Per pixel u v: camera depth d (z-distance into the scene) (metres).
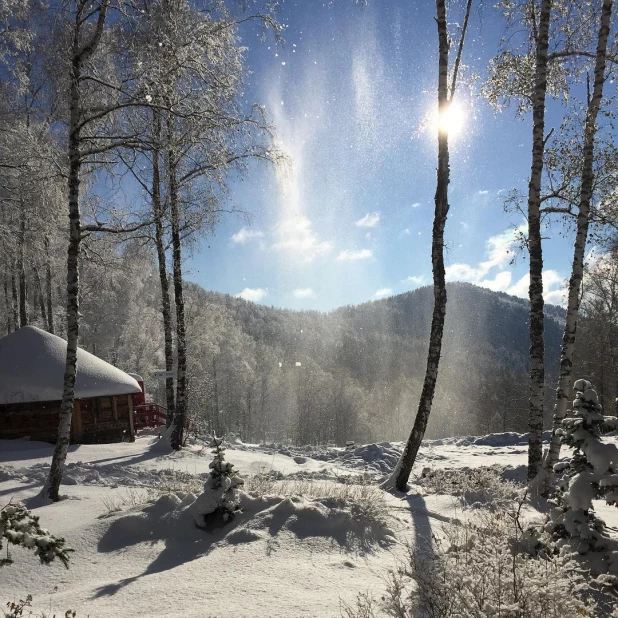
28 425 15.99
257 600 4.25
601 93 9.40
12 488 9.84
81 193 14.18
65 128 12.21
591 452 5.02
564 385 8.98
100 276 26.17
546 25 9.91
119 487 9.88
